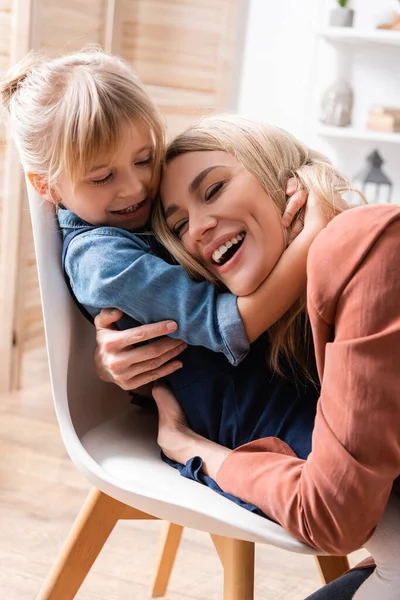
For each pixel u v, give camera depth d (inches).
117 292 38.2
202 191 39.2
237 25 125.3
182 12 114.3
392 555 31.8
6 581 55.5
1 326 94.5
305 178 39.5
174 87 116.2
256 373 39.7
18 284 94.0
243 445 36.3
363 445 29.5
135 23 113.3
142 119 39.5
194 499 33.8
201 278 40.5
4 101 43.8
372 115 119.3
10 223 91.7
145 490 34.2
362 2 123.0
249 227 38.3
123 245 39.4
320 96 127.1
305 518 30.4
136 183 39.9
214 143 40.0
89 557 42.0
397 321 29.9
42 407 91.6
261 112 130.6
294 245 37.5
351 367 29.8
